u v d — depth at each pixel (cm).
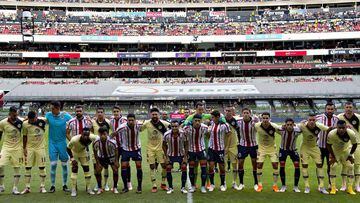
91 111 4569
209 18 6184
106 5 6475
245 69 5531
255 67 5506
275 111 4484
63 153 1116
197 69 5550
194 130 1073
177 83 5316
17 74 5694
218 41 5625
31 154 1088
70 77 5725
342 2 6253
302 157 1097
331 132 1055
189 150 1086
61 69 5497
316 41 5753
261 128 1100
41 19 5947
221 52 5569
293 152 1092
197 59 5819
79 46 5853
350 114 1109
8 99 4597
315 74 5656
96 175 1086
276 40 5566
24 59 5688
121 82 5384
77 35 5584
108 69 5553
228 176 1330
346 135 1040
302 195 1059
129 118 1059
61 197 1045
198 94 4716
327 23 5719
